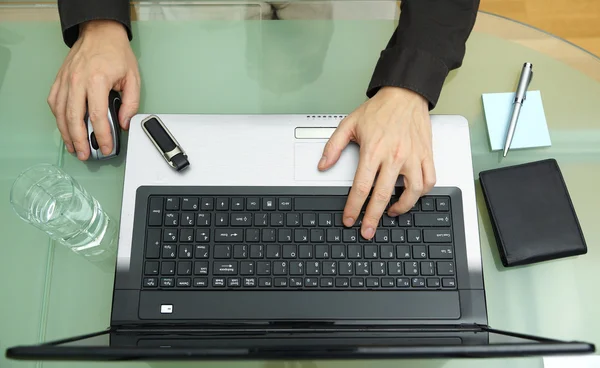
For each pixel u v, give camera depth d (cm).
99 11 83
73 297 76
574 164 83
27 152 83
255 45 91
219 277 72
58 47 90
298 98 87
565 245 75
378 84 80
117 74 81
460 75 88
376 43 90
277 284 72
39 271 77
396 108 78
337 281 72
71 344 57
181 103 87
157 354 50
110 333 67
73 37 86
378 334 68
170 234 74
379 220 75
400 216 75
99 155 80
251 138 80
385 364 73
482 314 71
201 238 74
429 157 77
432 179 75
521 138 83
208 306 71
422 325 71
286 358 50
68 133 80
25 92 87
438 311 71
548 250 75
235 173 77
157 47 90
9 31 91
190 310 71
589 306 75
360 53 90
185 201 76
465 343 59
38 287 76
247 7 92
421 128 78
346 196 76
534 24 151
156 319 70
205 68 89
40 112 86
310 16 92
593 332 74
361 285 72
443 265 73
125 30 86
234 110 86
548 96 86
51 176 80
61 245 78
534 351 51
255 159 78
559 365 72
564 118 85
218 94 87
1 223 79
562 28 151
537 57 89
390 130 76
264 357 50
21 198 79
